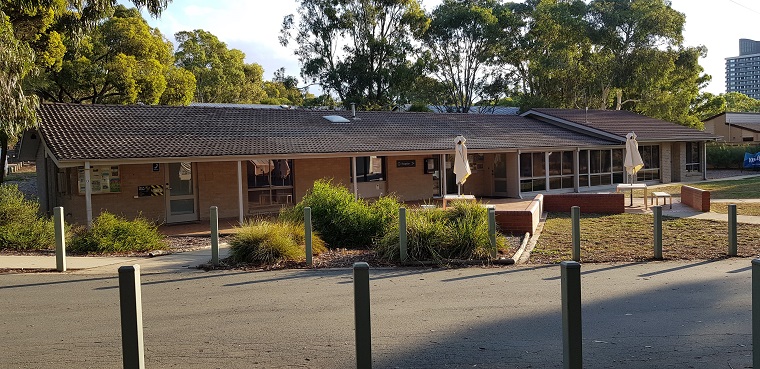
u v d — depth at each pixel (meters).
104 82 32.12
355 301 3.66
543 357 5.59
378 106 49.22
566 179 28.56
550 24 53.41
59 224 10.69
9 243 13.21
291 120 24.89
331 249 12.84
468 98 56.31
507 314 7.17
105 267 11.07
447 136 25.73
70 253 12.70
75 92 32.91
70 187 18.95
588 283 8.92
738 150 43.28
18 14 21.06
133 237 13.33
